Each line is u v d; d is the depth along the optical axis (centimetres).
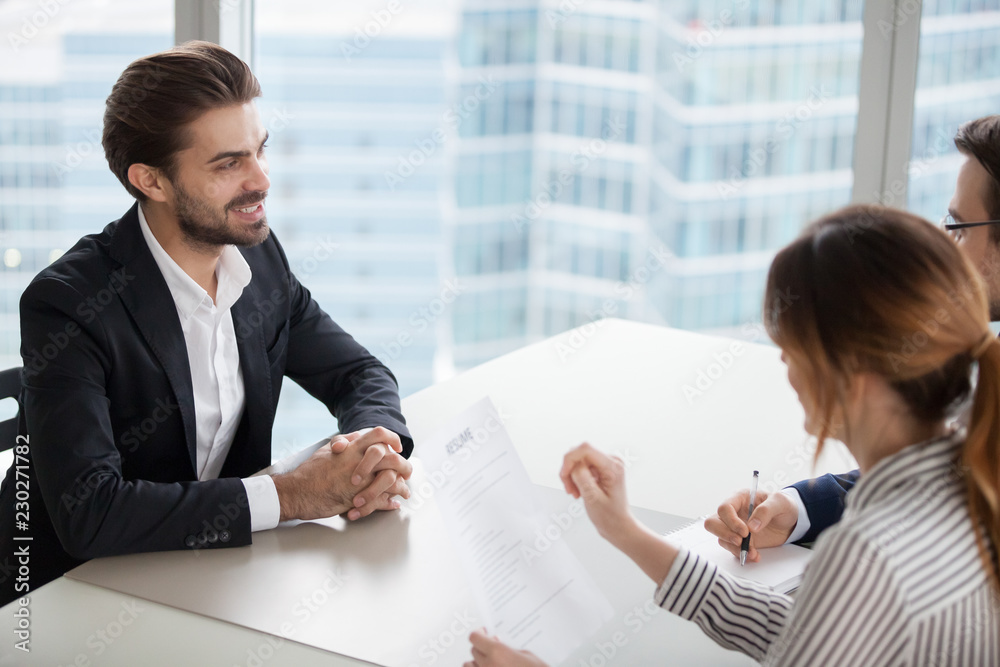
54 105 278
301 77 607
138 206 154
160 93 141
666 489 142
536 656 95
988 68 238
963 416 85
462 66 875
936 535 79
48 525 149
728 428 166
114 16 274
